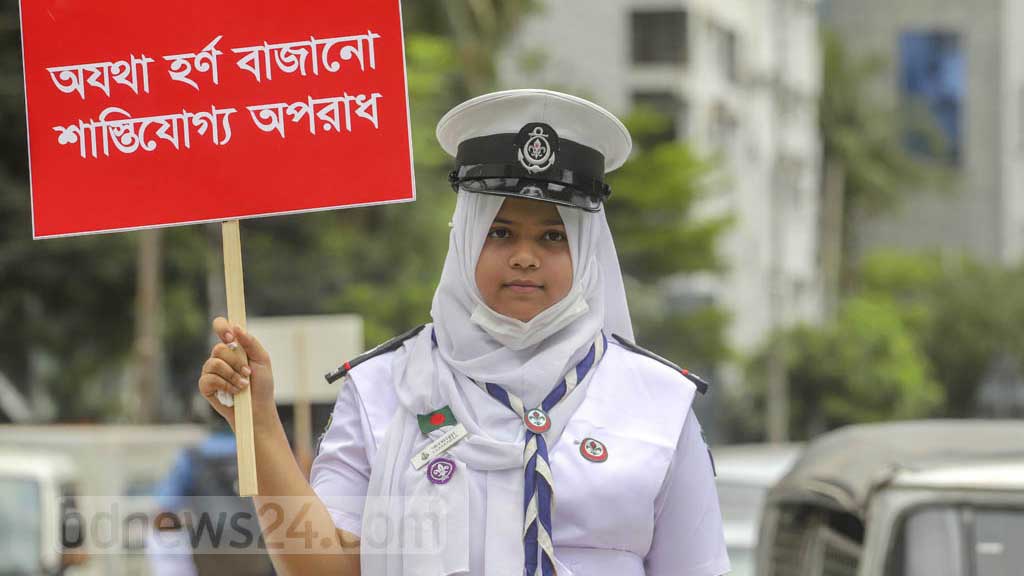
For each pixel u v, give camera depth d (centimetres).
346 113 697
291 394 1991
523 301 654
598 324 670
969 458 966
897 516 940
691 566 676
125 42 703
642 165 7588
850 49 15525
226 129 698
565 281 659
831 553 1007
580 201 660
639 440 657
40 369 4747
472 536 640
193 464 1517
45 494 1745
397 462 652
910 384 9575
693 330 7825
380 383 677
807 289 12500
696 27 9825
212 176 696
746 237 10912
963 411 12481
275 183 695
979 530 923
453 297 667
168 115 700
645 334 7744
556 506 639
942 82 17125
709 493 682
